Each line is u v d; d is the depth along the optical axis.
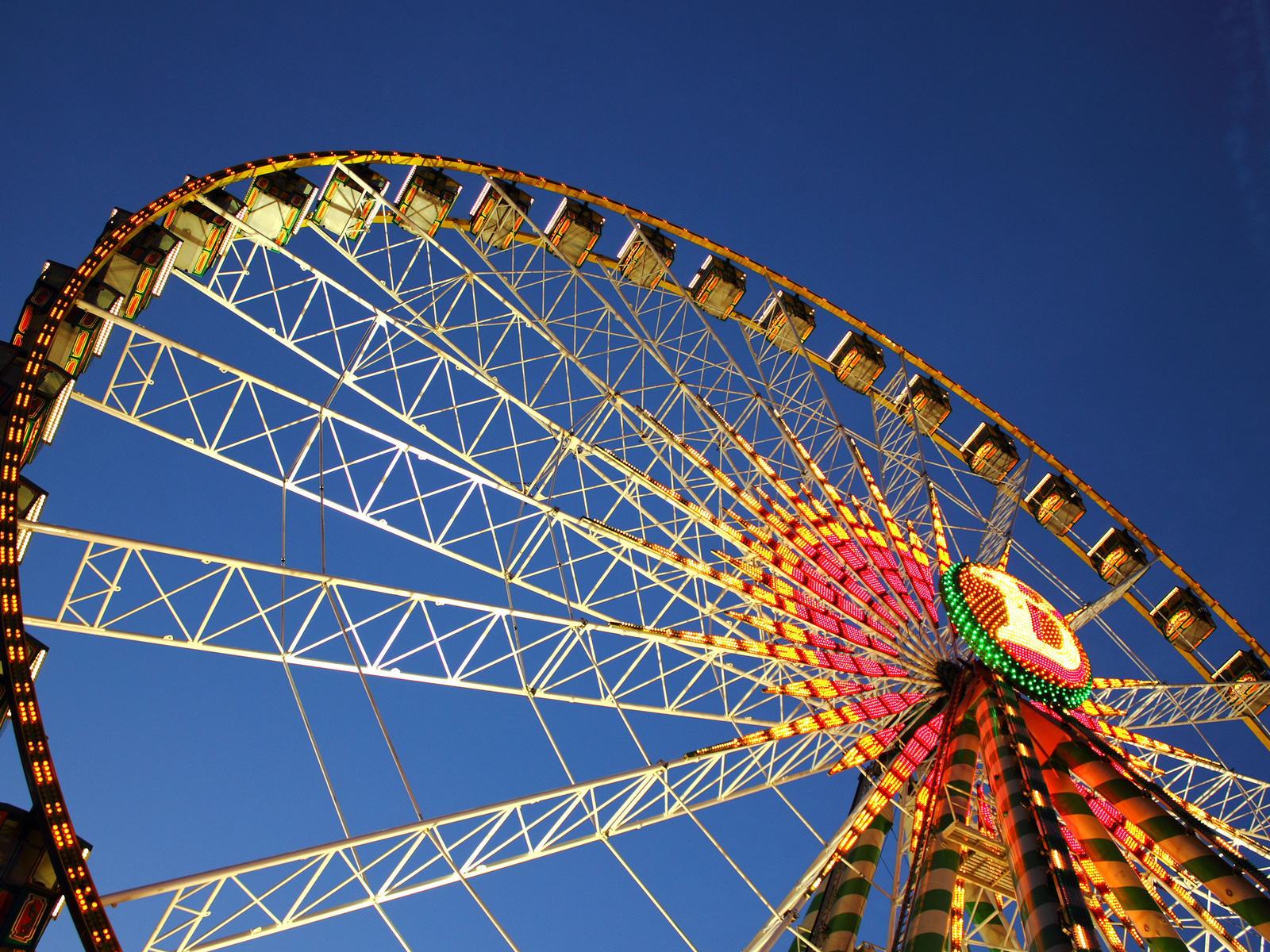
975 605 29.39
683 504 30.56
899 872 25.45
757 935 22.47
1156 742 32.53
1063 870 20.64
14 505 19.12
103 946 15.37
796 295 41.03
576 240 35.66
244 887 17.88
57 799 16.19
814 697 28.77
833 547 30.98
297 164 28.30
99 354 22.70
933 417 43.34
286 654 22.14
